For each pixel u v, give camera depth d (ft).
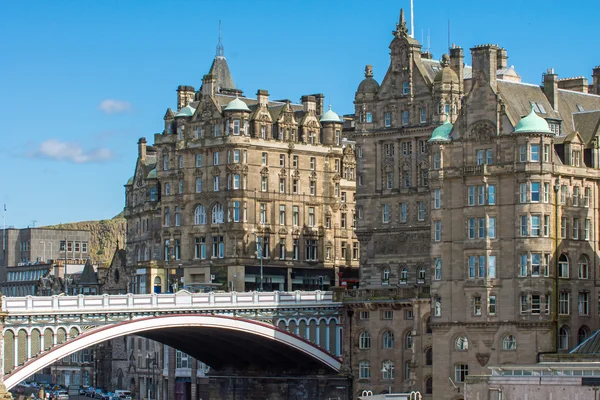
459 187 530.27
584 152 538.88
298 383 599.98
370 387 572.10
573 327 520.83
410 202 585.22
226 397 627.46
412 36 598.75
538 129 512.22
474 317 523.29
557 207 517.96
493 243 520.01
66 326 501.15
